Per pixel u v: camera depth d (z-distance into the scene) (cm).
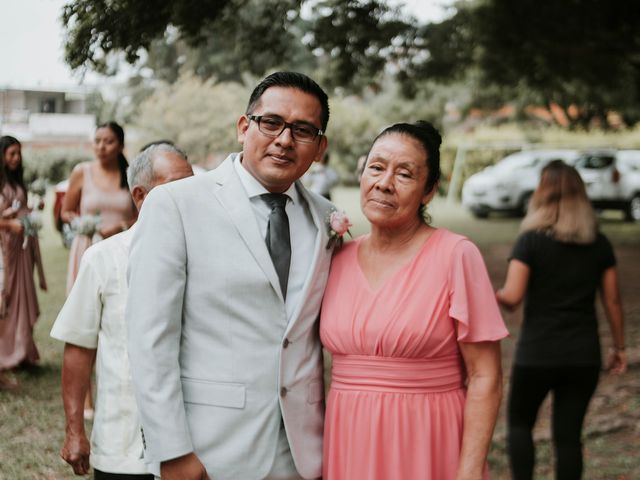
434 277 240
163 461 214
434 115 3409
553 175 365
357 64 1065
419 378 238
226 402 223
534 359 362
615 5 1067
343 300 245
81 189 528
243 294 225
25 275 597
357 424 239
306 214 250
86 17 418
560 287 359
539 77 1385
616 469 451
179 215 224
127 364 239
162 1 452
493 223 1888
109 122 520
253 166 236
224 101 2264
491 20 1142
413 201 243
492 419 236
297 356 236
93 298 243
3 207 575
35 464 429
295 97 231
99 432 239
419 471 235
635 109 2177
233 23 772
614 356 386
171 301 219
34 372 600
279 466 232
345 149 3159
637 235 1656
